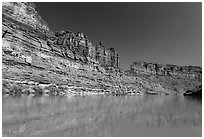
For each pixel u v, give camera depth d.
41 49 61.38
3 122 13.35
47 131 11.91
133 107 28.05
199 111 23.66
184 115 20.06
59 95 47.31
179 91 176.62
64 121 15.03
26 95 36.50
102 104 30.91
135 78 132.62
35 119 14.97
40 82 48.03
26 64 50.06
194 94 110.12
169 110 24.56
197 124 15.30
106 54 141.62
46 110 19.75
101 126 13.91
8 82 38.00
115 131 12.62
